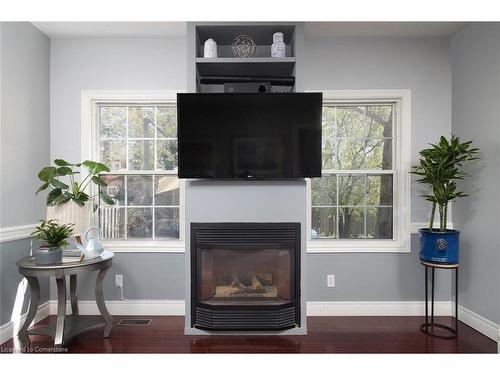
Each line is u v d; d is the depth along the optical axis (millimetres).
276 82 2633
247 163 2453
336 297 2990
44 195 2920
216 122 2439
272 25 2531
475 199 2688
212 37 2721
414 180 2990
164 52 3012
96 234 2951
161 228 3082
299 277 2537
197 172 2457
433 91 3000
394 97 3006
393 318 2914
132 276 2992
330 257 2988
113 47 3012
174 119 3082
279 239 2521
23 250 2645
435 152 2539
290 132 2445
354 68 3002
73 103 3014
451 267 2506
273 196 2535
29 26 2727
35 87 2801
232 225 2527
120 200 3078
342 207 3064
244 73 2781
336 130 3070
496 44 2475
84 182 3018
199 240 2537
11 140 2521
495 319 2488
